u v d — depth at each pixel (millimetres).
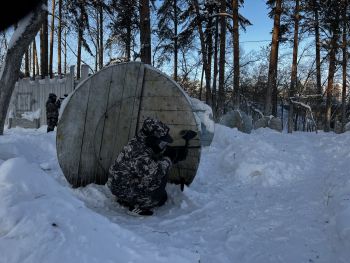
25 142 8367
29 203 2541
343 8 26078
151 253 2664
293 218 4594
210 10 26156
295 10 24000
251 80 42844
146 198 4930
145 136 4938
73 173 5949
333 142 10531
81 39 22047
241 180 6789
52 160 7754
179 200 5457
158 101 5887
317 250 3717
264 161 7035
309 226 4289
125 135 6000
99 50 22234
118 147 6000
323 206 4910
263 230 4285
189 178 5926
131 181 4883
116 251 2504
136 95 5945
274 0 25547
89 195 5555
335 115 37469
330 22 26297
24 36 6594
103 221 2812
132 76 5922
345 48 27844
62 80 17547
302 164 7297
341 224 3900
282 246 3855
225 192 6051
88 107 5891
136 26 21953
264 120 21781
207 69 25750
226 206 5246
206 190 6137
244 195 5828
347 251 3479
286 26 25531
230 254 3736
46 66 23641
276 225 4418
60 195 2863
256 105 41844
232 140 11133
